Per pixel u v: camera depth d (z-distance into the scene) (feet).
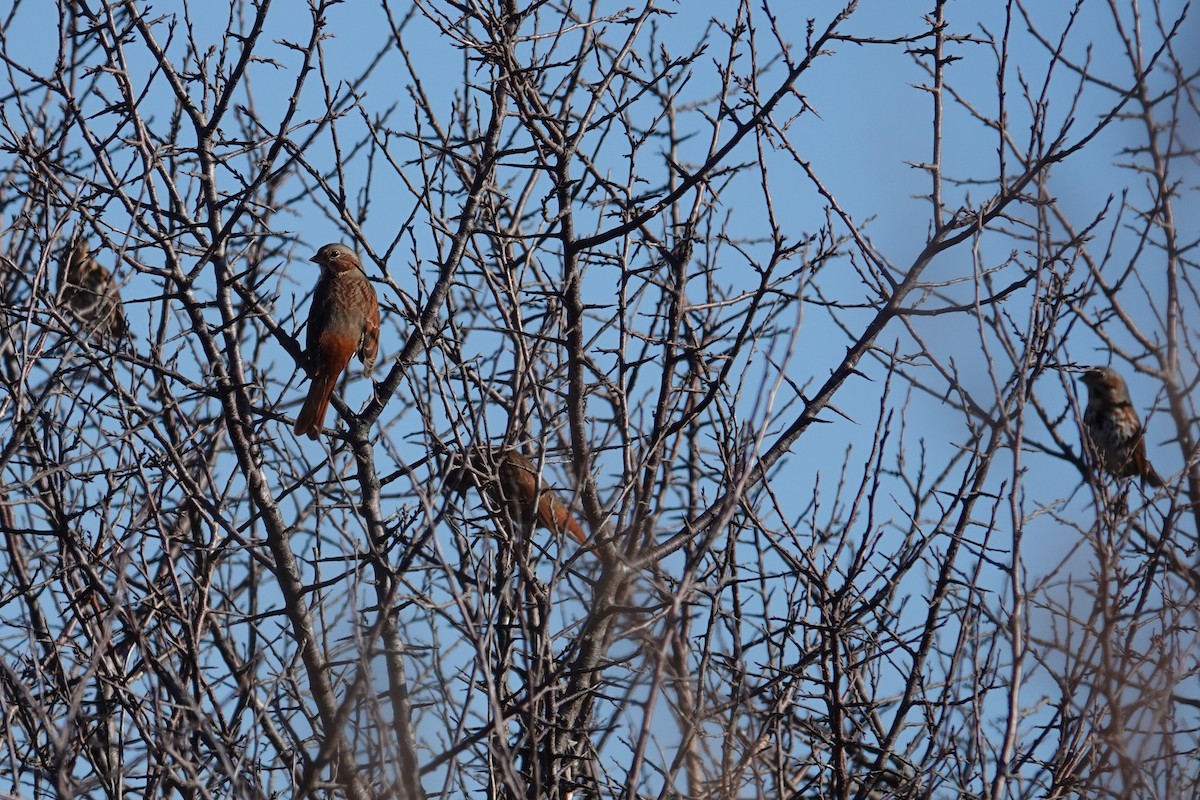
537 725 34.06
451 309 37.86
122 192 40.22
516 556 33.94
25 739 38.52
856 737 40.63
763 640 38.70
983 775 30.09
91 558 38.65
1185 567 33.81
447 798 29.19
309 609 37.22
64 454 40.01
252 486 40.34
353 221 40.14
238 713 37.24
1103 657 30.35
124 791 36.11
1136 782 30.68
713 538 28.53
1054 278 38.42
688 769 33.01
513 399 39.45
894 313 40.55
